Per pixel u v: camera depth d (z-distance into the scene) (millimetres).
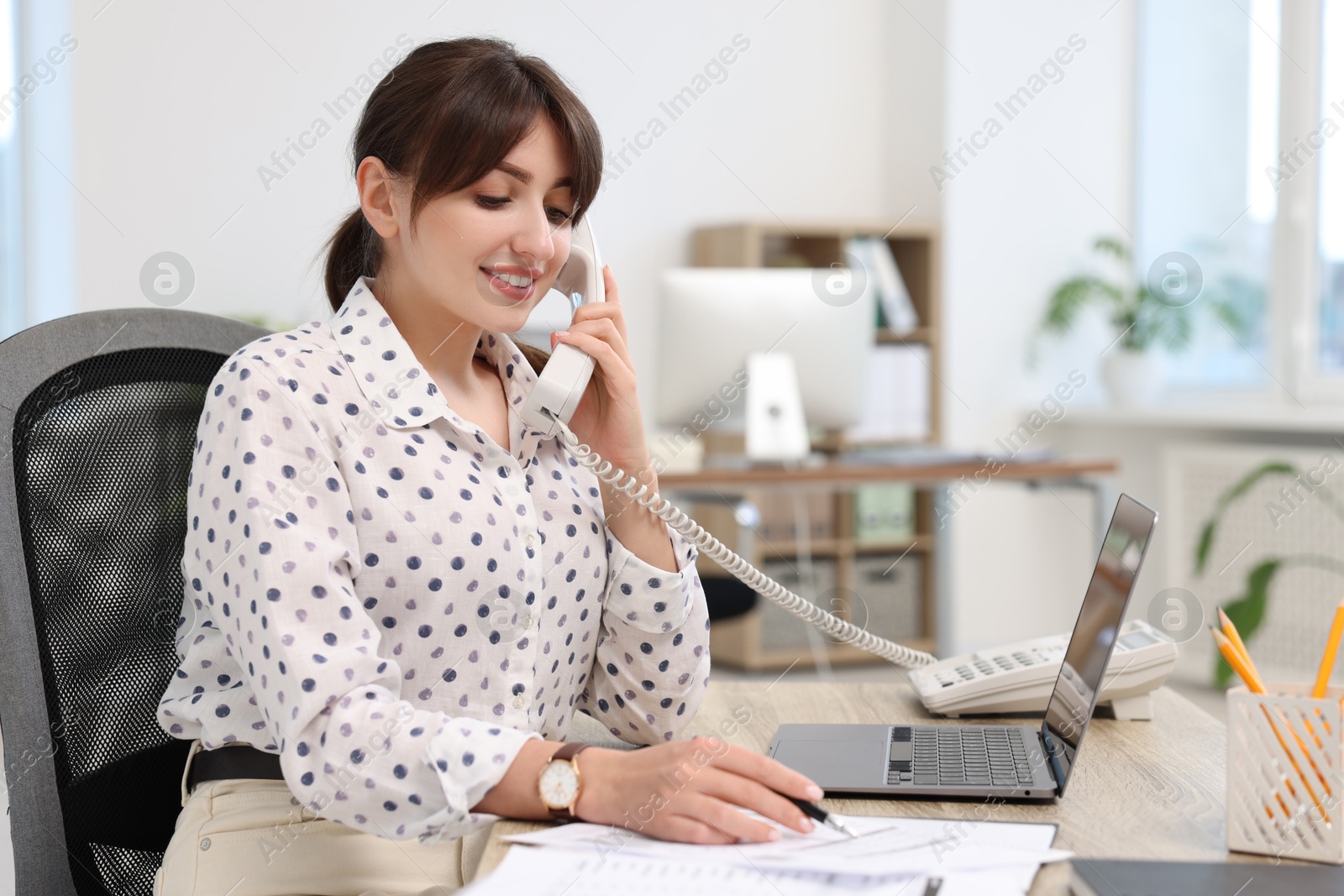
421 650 1038
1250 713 838
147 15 3721
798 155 4809
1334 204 4160
